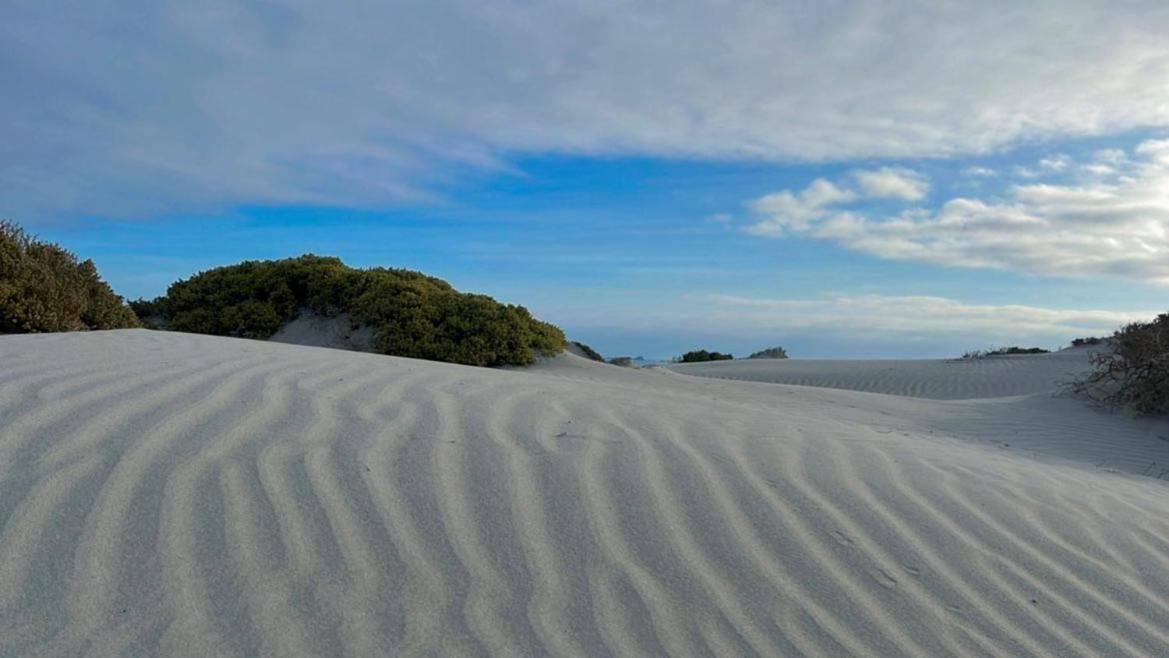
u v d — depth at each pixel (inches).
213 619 99.8
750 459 167.6
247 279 550.3
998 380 749.9
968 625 116.7
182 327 522.6
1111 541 150.5
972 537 143.9
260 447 144.6
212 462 136.6
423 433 161.5
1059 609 123.6
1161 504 186.1
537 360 493.4
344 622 102.2
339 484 134.3
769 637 109.1
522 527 129.0
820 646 108.2
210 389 177.3
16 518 114.5
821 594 120.3
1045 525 153.7
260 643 96.7
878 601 120.1
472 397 198.2
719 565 125.0
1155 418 405.7
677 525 135.2
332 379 201.5
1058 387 519.2
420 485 137.7
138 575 106.0
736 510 142.6
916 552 135.6
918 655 108.5
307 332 512.1
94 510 118.6
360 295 522.3
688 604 114.5
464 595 110.7
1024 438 342.0
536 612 109.1
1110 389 452.4
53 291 366.6
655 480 150.4
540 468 149.8
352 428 159.5
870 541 137.4
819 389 518.9
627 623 109.0
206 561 110.3
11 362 190.7
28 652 91.1
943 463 187.2
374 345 482.6
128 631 96.0
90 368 188.9
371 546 118.6
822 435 200.7
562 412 192.1
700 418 206.2
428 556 118.3
